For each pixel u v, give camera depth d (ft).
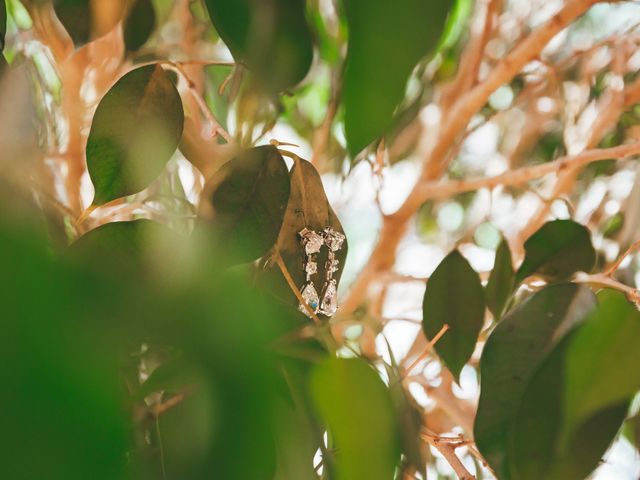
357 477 0.86
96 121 1.00
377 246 2.35
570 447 1.01
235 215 1.01
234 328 0.54
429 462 1.92
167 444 0.92
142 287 0.51
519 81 2.39
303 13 0.89
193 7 1.93
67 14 1.11
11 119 0.70
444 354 1.33
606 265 1.81
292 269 1.17
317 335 0.91
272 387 0.55
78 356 0.35
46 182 1.06
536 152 2.49
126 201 1.56
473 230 2.51
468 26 2.14
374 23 0.51
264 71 0.89
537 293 1.14
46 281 0.34
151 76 1.02
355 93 0.51
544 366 1.03
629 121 2.09
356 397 0.87
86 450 0.34
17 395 0.33
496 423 1.09
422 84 1.91
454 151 2.21
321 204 1.17
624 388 0.94
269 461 0.56
